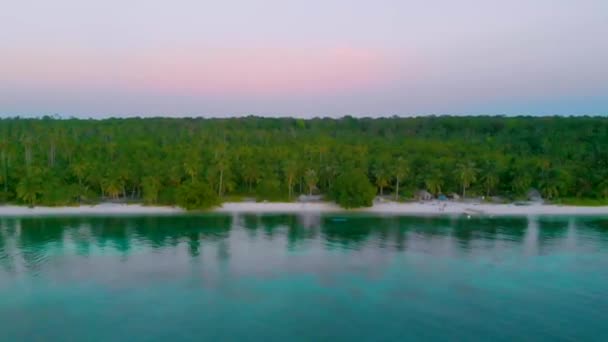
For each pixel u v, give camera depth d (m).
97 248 80.31
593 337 48.06
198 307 55.00
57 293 59.00
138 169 125.94
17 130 193.00
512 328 49.94
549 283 63.38
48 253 76.94
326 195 127.69
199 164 128.38
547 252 78.69
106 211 112.94
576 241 86.88
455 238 89.38
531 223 104.56
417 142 177.88
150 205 118.62
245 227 98.75
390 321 51.59
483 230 96.94
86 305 55.31
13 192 119.44
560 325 50.66
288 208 119.38
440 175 128.12
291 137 196.25
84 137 185.62
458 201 127.06
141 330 49.16
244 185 137.50
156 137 188.12
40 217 106.94
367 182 118.19
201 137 183.75
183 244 83.44
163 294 58.88
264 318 52.25
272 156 143.75
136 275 65.94
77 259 73.50
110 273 66.75
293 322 51.19
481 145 174.25
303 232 94.25
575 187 128.88
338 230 96.38
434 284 62.94
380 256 76.19
